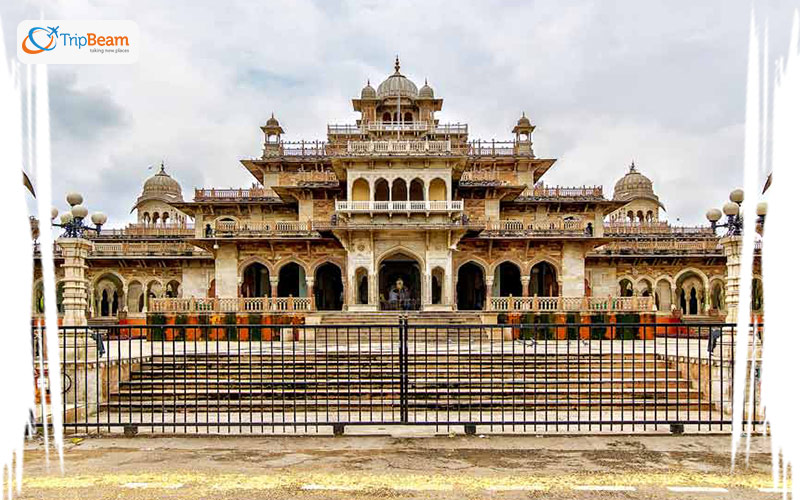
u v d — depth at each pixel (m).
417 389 14.42
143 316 40.44
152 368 15.01
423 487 7.91
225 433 11.17
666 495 7.60
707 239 42.78
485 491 7.75
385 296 41.66
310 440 10.68
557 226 35.91
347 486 7.96
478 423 10.97
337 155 33.50
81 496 7.55
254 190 42.03
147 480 8.23
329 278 42.06
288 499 7.46
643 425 11.76
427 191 34.09
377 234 34.22
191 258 42.94
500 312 28.17
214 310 28.36
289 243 36.22
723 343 13.43
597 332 27.14
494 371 15.78
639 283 44.50
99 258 42.78
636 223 48.66
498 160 41.59
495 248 35.97
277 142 43.75
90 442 10.55
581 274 35.78
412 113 45.56
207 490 7.80
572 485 8.00
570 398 13.99
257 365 16.44
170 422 11.70
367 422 10.90
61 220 14.46
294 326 11.05
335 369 16.09
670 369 15.74
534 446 10.16
